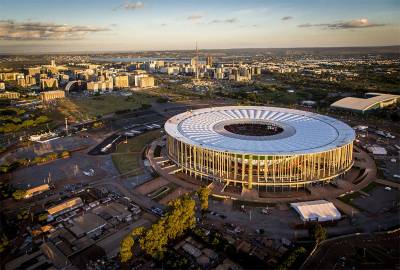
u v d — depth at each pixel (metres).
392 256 185.75
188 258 187.50
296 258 180.38
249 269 177.88
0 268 181.00
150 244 183.50
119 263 184.38
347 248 193.12
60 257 190.00
